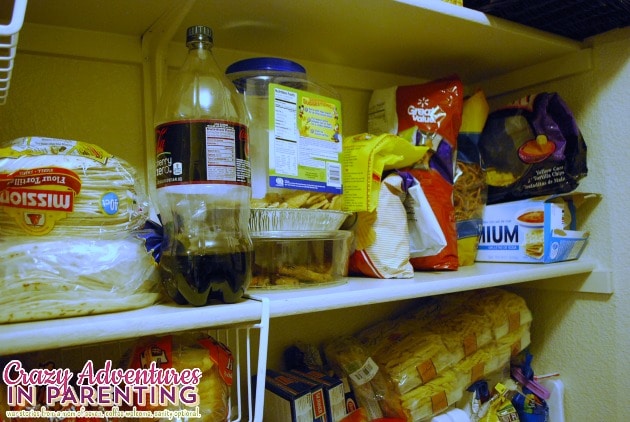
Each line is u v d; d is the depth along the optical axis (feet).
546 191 3.36
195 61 2.23
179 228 1.95
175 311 1.78
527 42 3.19
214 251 1.89
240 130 1.97
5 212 1.73
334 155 2.53
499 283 2.83
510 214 3.41
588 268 3.39
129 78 2.76
